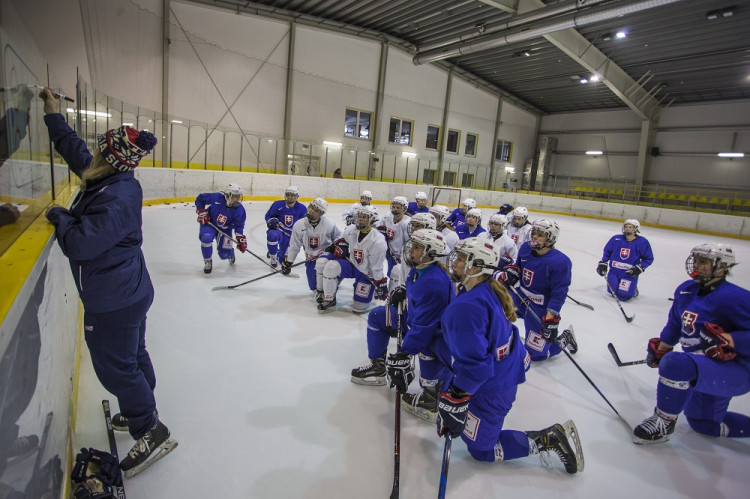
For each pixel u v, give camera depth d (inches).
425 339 93.7
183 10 576.4
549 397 120.6
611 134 986.1
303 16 667.4
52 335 62.2
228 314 160.2
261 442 89.1
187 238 292.4
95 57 474.3
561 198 875.4
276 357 128.7
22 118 62.7
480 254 76.5
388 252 216.1
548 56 740.7
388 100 805.9
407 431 97.4
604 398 112.3
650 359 118.5
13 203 56.6
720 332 91.3
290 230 235.0
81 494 62.4
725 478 90.0
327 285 166.1
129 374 74.4
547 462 88.4
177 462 81.2
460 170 948.0
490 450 85.6
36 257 47.4
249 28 633.6
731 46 605.6
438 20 663.1
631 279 233.3
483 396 80.4
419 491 79.0
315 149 718.5
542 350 141.9
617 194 948.0
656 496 83.4
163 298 171.6
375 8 642.2
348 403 106.8
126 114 451.2
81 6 439.2
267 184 586.6
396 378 92.5
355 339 146.6
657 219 751.1
